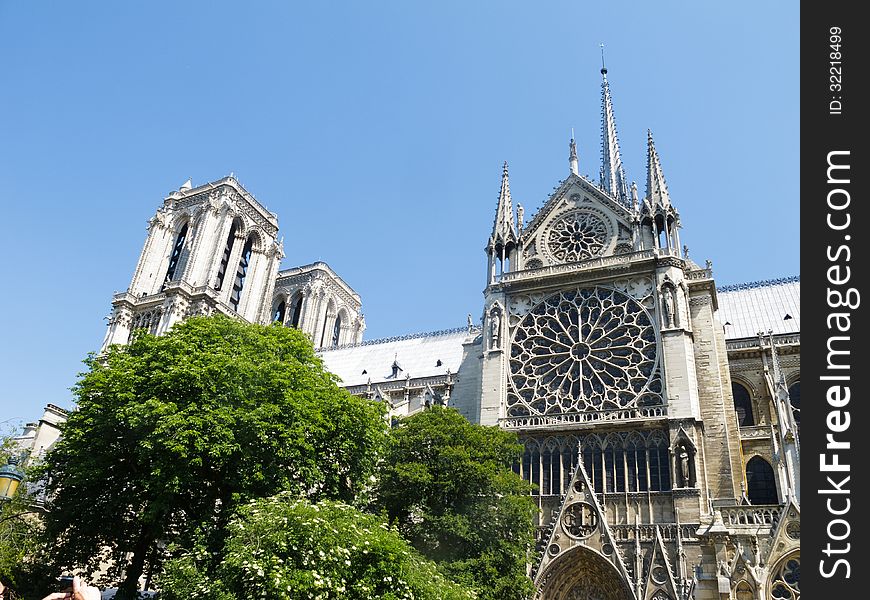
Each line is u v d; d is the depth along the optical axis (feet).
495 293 213.66
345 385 305.53
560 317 203.62
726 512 153.07
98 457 123.95
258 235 348.38
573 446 179.42
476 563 133.18
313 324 372.58
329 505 97.40
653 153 215.31
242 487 115.44
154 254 322.55
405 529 144.05
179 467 113.60
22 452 139.95
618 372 186.50
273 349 149.18
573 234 220.02
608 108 389.19
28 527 136.67
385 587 90.48
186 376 122.52
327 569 85.56
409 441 151.74
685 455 163.94
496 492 145.48
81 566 134.10
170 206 339.36
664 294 189.26
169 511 120.57
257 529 88.53
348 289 422.82
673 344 181.16
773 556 139.44
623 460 172.04
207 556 98.02
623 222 212.43
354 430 139.85
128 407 118.42
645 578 151.12
